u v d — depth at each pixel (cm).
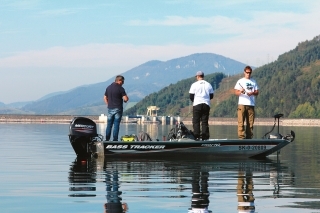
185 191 1302
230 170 1775
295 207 1108
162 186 1385
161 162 2038
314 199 1199
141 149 2159
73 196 1222
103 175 1611
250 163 2030
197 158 2188
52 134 4997
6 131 6084
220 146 2197
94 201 1162
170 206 1111
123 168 1822
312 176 1616
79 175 1606
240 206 1116
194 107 2238
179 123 2281
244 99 2267
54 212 1050
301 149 2900
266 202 1161
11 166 1867
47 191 1290
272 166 1923
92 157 2223
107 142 2133
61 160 2106
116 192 1282
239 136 2278
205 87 2238
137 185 1401
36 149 2739
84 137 2203
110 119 2258
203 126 2248
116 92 2255
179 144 2166
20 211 1060
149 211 1062
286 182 1473
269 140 2230
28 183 1423
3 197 1206
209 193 1273
